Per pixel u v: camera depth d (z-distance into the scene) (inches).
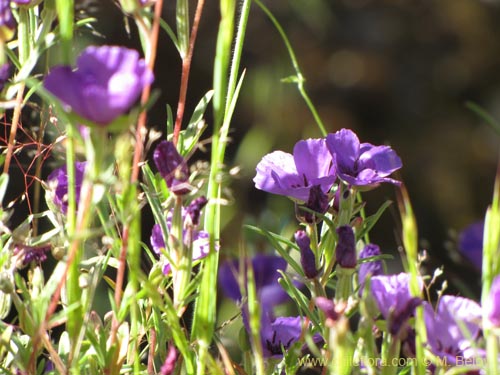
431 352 19.9
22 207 32.0
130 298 20.0
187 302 20.4
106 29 47.2
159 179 21.1
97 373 20.3
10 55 20.8
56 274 19.9
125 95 18.6
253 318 19.6
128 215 19.6
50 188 20.8
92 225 21.2
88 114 18.7
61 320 20.3
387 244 55.4
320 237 21.9
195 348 20.5
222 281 21.6
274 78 59.2
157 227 20.8
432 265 44.9
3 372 20.6
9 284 20.0
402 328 19.5
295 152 21.3
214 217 19.9
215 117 19.6
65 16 19.3
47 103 21.7
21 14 20.9
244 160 52.8
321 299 19.6
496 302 19.2
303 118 58.8
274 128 57.6
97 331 20.7
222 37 19.4
